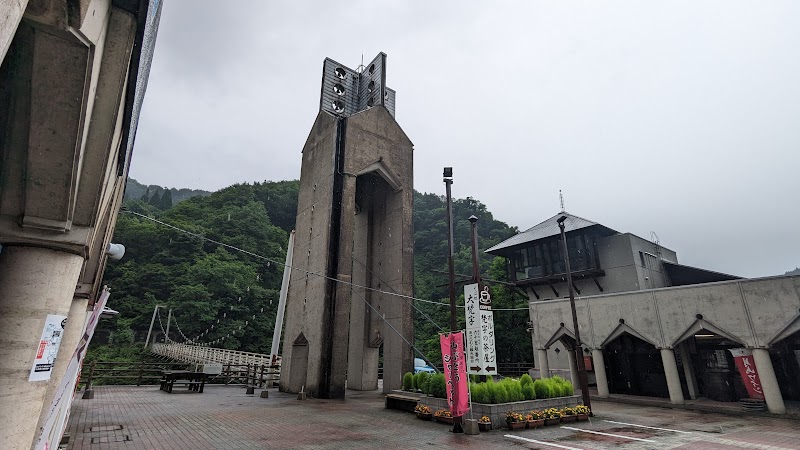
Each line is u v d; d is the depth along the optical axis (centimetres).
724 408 1498
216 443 925
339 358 1873
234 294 4925
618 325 1886
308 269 2194
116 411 1295
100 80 353
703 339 1902
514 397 1258
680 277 2770
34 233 402
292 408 1488
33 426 400
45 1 240
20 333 391
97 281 1004
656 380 1925
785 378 1727
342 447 920
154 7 353
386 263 2369
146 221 6250
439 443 971
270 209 7750
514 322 3500
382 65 2641
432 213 7369
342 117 2322
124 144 499
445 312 4381
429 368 3453
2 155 334
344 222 2073
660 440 1030
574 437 1062
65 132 324
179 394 1812
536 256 2939
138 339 5091
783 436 1081
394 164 2383
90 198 418
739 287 1548
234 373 2425
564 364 2477
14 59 275
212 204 7375
